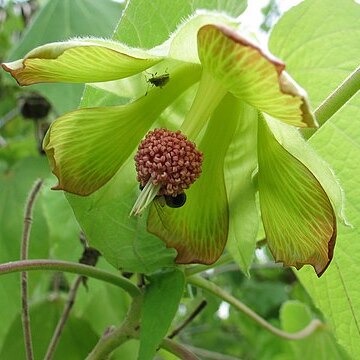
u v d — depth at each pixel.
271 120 0.09
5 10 0.24
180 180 0.10
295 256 0.10
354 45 0.12
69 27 0.16
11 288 0.16
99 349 0.11
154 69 0.10
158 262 0.11
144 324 0.10
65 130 0.10
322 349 0.18
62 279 0.18
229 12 0.10
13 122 0.24
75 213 0.11
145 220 0.11
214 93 0.10
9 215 0.17
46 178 0.16
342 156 0.12
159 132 0.10
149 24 0.11
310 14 0.12
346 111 0.12
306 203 0.09
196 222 0.10
